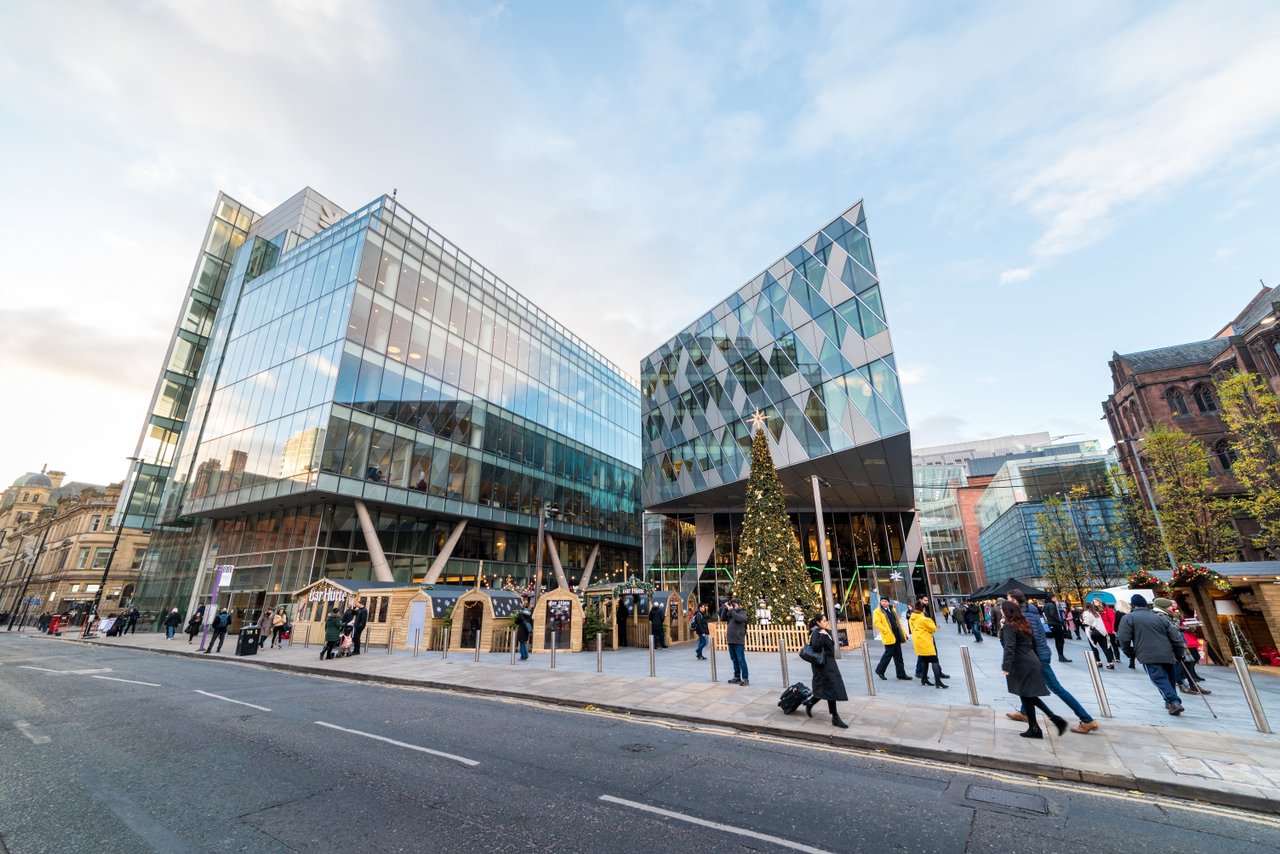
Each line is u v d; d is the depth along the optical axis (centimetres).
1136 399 3841
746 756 718
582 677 1349
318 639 2431
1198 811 525
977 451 10400
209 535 3669
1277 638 1359
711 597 3725
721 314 3503
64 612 5569
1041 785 602
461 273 4006
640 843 449
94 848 430
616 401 6034
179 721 905
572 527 4778
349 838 452
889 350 2388
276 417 3203
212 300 4962
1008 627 775
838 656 1659
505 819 496
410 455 3316
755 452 2202
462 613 2120
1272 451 2436
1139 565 3359
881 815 516
